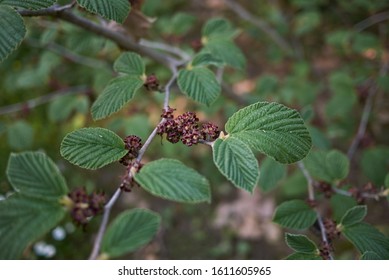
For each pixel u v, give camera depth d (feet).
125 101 1.48
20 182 1.13
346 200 1.79
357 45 2.91
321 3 3.63
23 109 2.88
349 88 2.66
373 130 3.14
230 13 4.12
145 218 1.26
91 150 1.22
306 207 1.61
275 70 3.77
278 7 3.85
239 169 1.18
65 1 1.99
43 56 2.76
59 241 2.95
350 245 2.82
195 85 1.55
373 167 2.38
